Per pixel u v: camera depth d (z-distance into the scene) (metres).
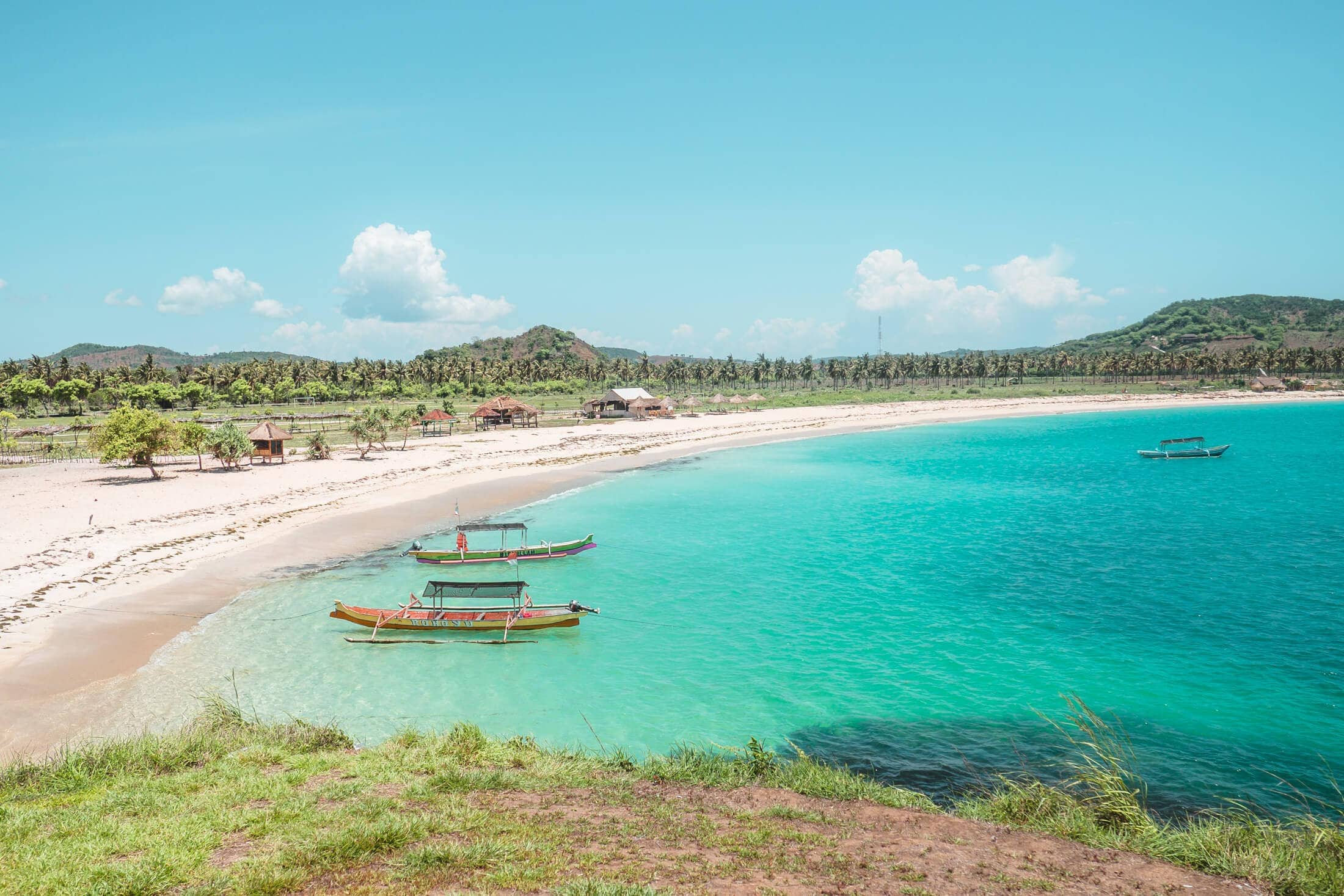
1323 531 56.59
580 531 58.78
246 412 162.25
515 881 11.22
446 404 189.62
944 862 12.55
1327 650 32.66
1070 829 14.12
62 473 77.94
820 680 30.34
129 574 42.84
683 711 27.52
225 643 33.91
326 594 41.53
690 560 50.31
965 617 38.12
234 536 52.75
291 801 14.62
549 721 26.72
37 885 10.98
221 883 11.06
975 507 69.31
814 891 11.29
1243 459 101.62
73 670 29.42
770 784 16.84
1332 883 11.82
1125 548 52.25
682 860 12.30
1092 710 27.05
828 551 52.66
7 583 39.34
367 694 29.05
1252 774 22.27
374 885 11.07
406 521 60.56
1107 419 171.25
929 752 24.09
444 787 15.77
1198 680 29.69
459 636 35.62
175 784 15.77
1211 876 12.23
